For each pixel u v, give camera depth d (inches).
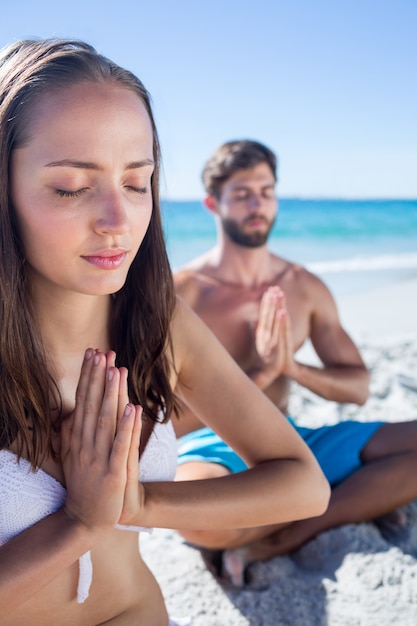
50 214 46.2
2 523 51.7
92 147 45.5
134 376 58.7
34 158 45.8
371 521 99.6
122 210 46.4
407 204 1358.3
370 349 217.6
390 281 444.5
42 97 45.8
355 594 85.8
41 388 51.8
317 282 130.8
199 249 818.8
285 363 113.9
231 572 90.9
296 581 90.2
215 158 125.3
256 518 60.2
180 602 87.0
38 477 52.1
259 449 63.7
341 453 105.2
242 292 123.4
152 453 59.3
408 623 80.7
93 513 50.5
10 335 49.8
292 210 1245.1
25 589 49.3
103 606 58.4
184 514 56.0
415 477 97.3
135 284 58.4
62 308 53.5
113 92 47.0
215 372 63.1
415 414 155.5
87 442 50.0
